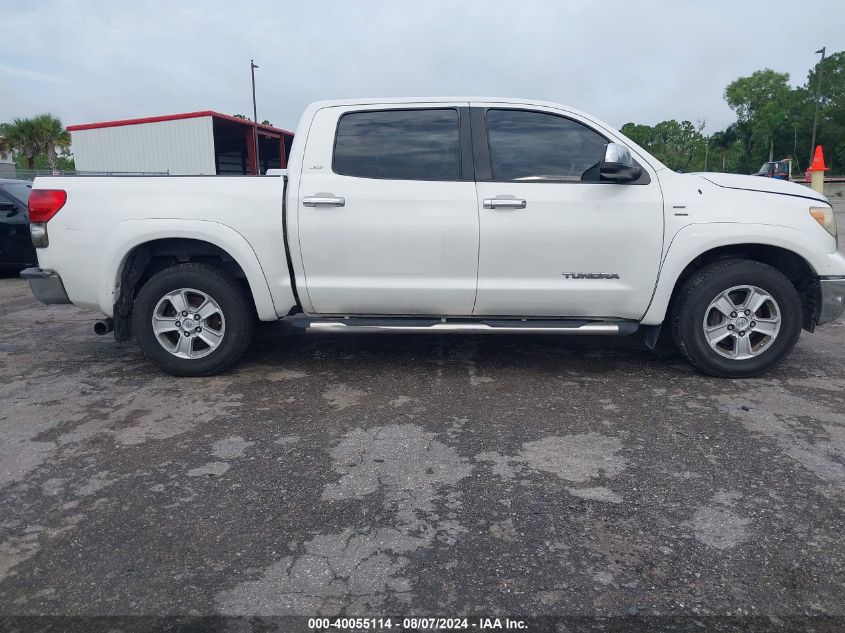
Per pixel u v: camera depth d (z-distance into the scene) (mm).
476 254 4395
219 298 4586
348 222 4391
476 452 3434
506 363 5027
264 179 4516
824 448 3451
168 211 4453
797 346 5508
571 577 2389
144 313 4609
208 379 4715
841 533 2654
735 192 4457
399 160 4484
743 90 87750
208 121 19875
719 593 2299
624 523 2740
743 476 3145
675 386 4453
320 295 4527
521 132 4492
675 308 4566
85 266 4535
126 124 20766
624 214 4336
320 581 2375
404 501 2936
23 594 2326
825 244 4410
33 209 4566
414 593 2305
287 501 2947
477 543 2604
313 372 4844
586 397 4254
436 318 4637
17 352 5547
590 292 4434
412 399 4246
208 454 3447
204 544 2617
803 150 68500
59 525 2770
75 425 3873
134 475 3217
